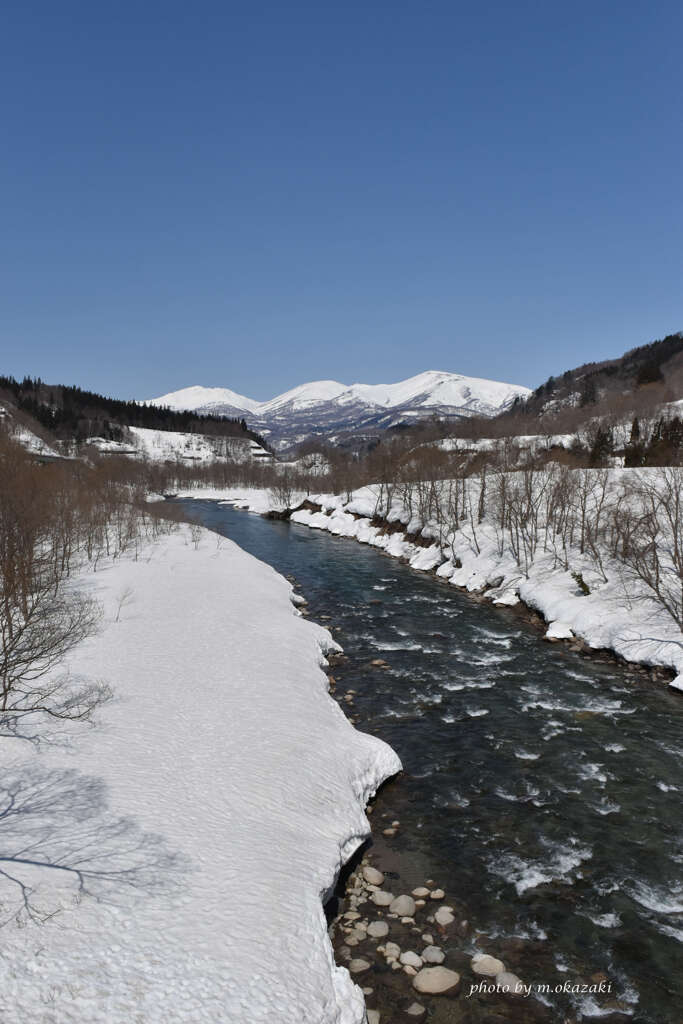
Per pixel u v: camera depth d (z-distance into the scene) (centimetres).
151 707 1619
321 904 973
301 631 2566
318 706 1784
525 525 4459
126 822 1084
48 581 2709
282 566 5006
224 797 1216
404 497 6600
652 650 2586
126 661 1981
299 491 12050
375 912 1109
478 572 4322
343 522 7656
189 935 834
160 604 2830
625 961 1013
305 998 770
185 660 2027
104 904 871
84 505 4600
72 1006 703
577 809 1481
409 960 990
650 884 1211
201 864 995
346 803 1320
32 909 842
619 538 3581
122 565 3978
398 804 1487
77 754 1329
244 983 768
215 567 3988
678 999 935
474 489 6141
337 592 4009
